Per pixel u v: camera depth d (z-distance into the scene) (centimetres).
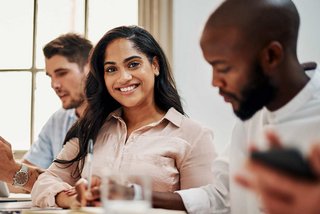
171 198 125
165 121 155
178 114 156
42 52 270
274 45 93
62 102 246
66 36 248
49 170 161
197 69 239
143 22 244
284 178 58
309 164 58
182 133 152
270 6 93
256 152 61
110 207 74
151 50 156
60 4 269
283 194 59
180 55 240
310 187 57
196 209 124
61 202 139
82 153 158
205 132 152
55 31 270
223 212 127
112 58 153
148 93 155
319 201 57
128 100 152
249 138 117
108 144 155
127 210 73
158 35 242
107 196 77
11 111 271
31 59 271
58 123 242
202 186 139
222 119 235
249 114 101
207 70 238
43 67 270
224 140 235
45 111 269
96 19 265
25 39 272
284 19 94
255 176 62
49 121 245
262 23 92
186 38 241
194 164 147
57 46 245
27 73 271
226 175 128
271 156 59
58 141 239
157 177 144
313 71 107
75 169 162
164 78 160
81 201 119
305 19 234
